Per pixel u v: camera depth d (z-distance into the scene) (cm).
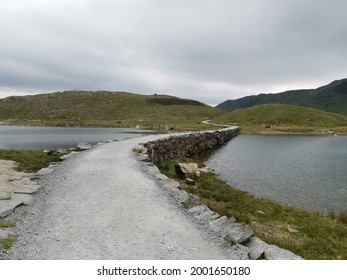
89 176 1875
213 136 6431
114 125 15725
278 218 1739
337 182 2938
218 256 891
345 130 10669
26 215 1204
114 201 1379
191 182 2386
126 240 977
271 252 907
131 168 2136
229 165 3838
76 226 1087
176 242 973
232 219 1123
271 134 10031
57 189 1580
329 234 1551
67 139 7175
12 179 1788
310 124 12325
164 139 3800
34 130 12256
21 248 918
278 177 3139
